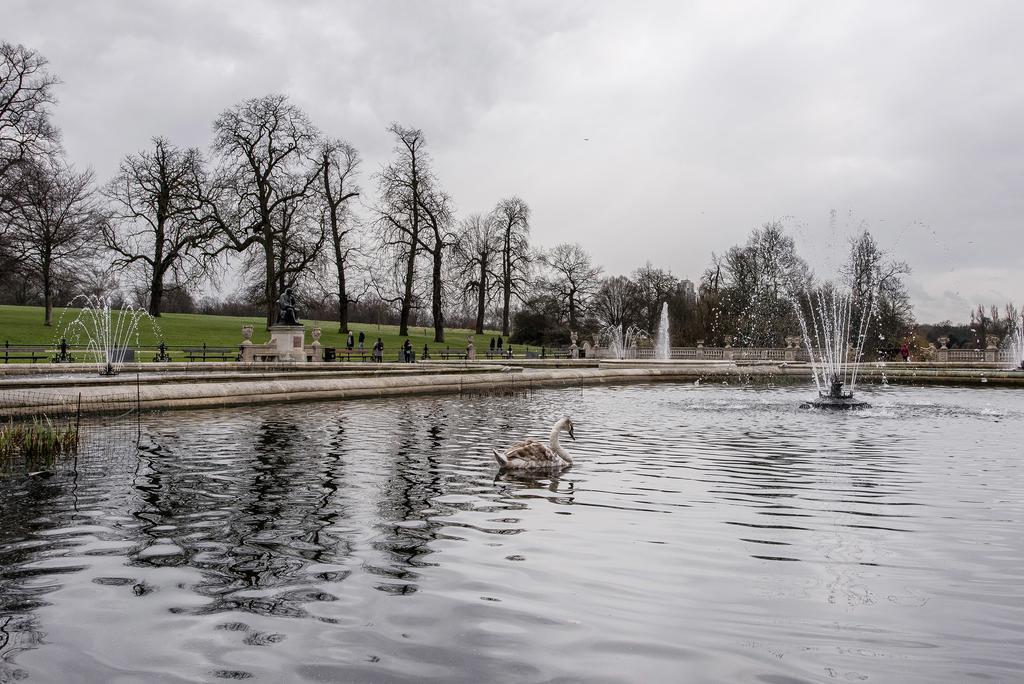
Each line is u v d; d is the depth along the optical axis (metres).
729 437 17.28
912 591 6.19
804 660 4.80
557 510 9.16
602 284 107.00
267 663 4.73
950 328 92.19
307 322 91.06
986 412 24.94
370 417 20.62
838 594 6.09
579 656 4.84
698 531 8.16
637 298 105.75
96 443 14.87
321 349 51.94
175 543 7.50
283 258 59.88
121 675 4.56
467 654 4.86
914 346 71.56
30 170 46.59
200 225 59.12
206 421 19.11
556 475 11.77
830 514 9.08
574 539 7.75
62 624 5.37
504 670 4.62
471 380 32.50
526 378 36.16
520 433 17.23
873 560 7.09
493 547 7.40
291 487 10.43
